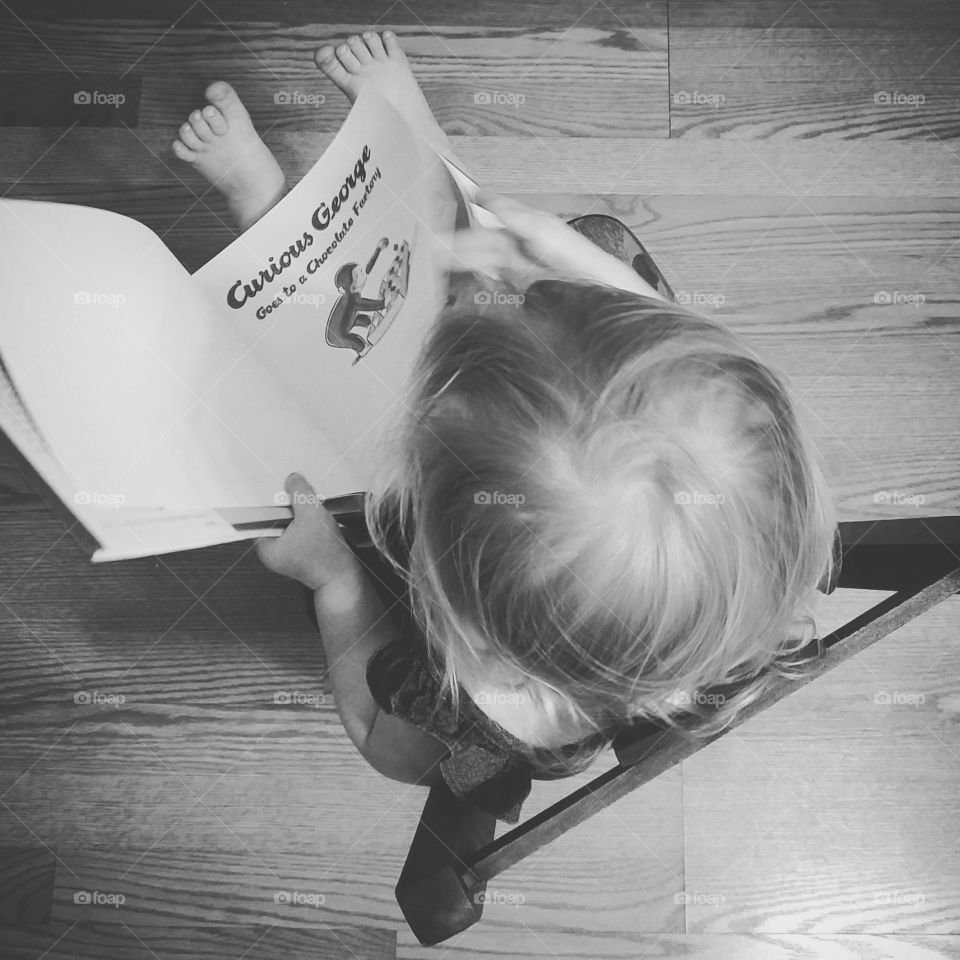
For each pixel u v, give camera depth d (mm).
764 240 1093
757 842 959
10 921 968
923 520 750
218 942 964
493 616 606
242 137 954
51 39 1135
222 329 640
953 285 1084
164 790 989
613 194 1104
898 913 945
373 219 684
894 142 1116
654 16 1138
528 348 644
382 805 984
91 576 1026
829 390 1062
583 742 670
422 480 624
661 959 943
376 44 981
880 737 973
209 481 592
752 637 625
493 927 952
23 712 1002
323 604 734
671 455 598
